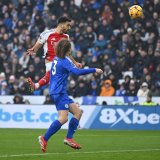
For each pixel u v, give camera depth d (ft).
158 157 75.56
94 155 77.00
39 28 186.60
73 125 79.41
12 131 128.06
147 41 173.88
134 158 74.02
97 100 155.22
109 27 180.96
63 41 77.51
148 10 183.21
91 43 177.78
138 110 140.26
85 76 160.56
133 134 122.11
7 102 161.48
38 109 141.69
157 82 163.43
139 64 166.71
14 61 174.09
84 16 188.03
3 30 189.26
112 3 188.75
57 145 92.38
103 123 141.49
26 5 195.83
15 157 73.87
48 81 91.86
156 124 139.33
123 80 164.14
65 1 194.70
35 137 109.91
